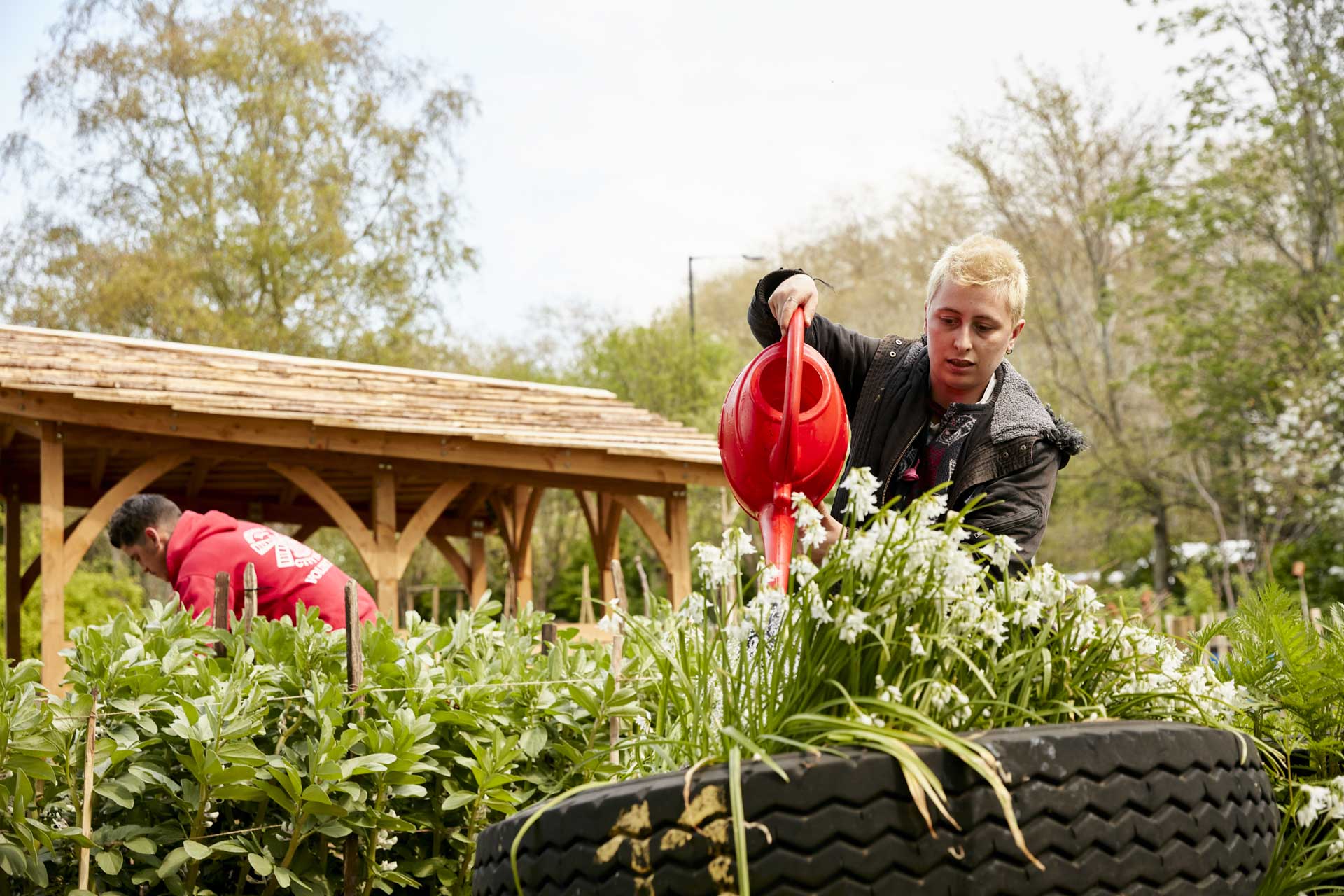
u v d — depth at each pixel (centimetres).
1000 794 154
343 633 344
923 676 182
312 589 479
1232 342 2336
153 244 2917
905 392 268
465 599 1602
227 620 368
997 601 198
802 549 210
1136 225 2484
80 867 285
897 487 266
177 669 322
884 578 184
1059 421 260
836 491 276
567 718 342
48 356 1062
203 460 1241
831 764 159
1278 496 2158
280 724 317
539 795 343
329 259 3002
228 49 2925
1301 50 2331
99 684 303
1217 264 2489
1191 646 224
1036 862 158
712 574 200
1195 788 170
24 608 1934
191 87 2981
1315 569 2184
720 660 204
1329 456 1994
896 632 184
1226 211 2345
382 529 1120
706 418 2947
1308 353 2228
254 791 300
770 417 242
